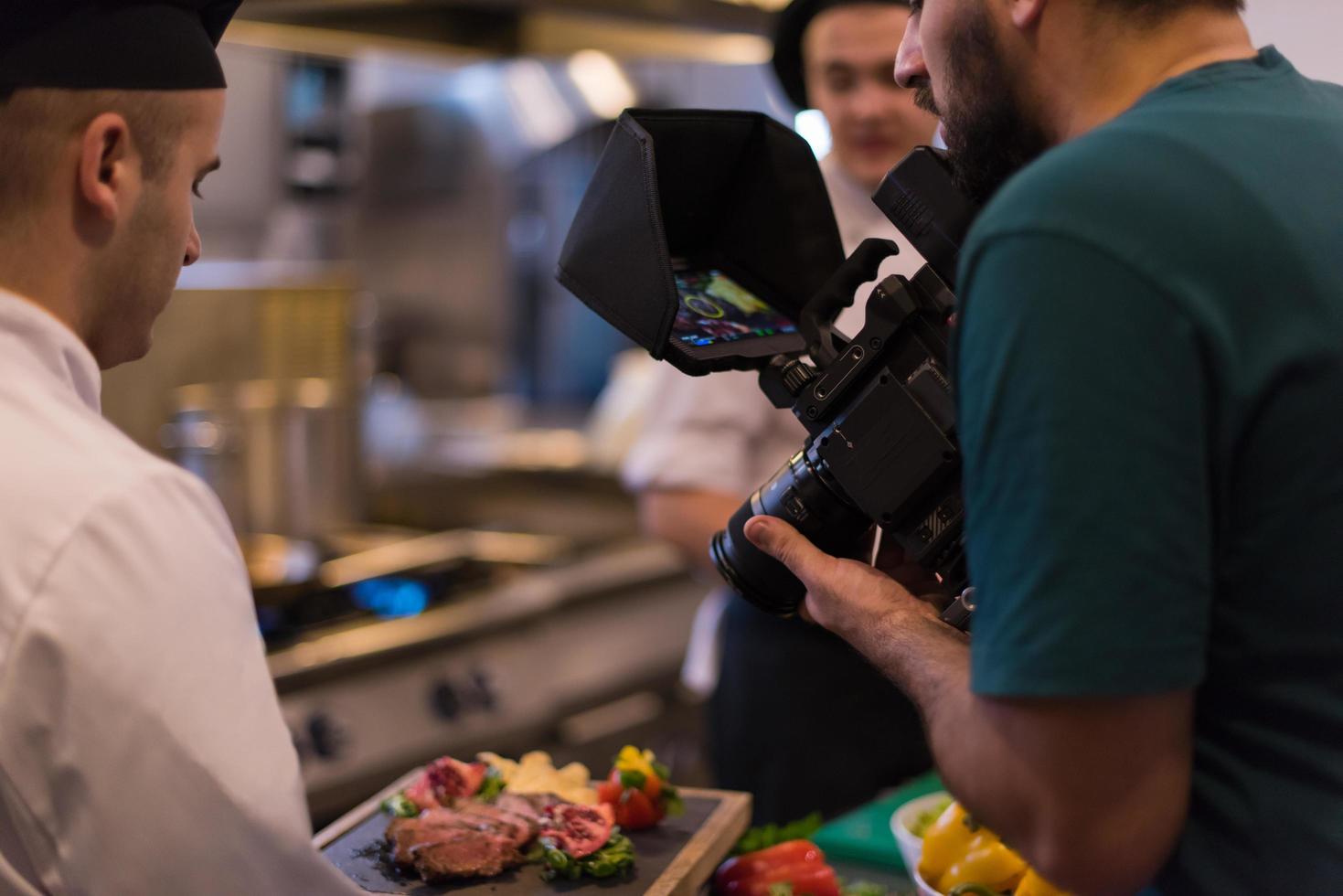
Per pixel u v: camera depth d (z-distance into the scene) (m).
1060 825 0.69
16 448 0.78
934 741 0.78
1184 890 0.74
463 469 3.42
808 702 1.88
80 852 0.76
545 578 2.66
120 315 0.88
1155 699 0.66
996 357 0.68
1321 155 0.73
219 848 0.77
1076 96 0.78
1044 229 0.67
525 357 4.02
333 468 2.67
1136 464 0.65
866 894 1.25
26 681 0.75
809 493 0.96
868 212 1.92
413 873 1.12
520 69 3.49
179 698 0.76
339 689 2.18
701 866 1.16
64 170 0.82
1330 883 0.70
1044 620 0.66
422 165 3.55
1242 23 0.80
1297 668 0.71
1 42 0.80
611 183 0.96
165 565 0.78
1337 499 0.69
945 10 0.80
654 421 2.06
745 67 4.28
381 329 3.54
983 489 0.70
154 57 0.84
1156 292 0.66
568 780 1.28
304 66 3.13
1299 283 0.69
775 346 1.05
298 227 3.18
